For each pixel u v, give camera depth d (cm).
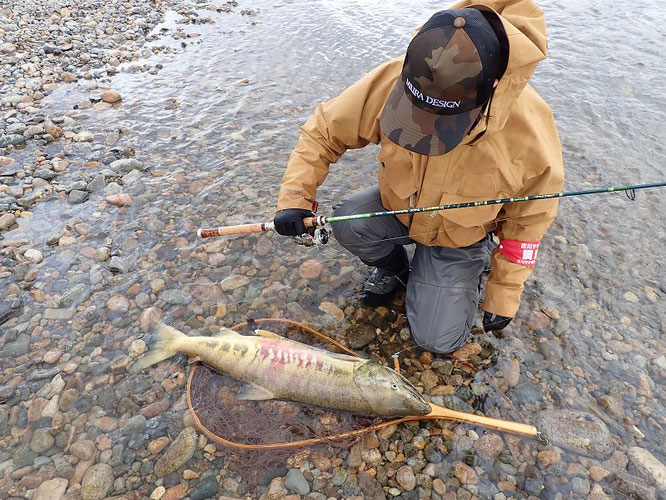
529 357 126
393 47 271
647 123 207
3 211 163
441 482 103
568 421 112
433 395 118
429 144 90
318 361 115
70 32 288
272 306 139
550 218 110
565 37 276
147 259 151
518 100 99
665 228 161
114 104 222
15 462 105
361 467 106
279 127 210
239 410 115
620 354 126
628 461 106
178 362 124
